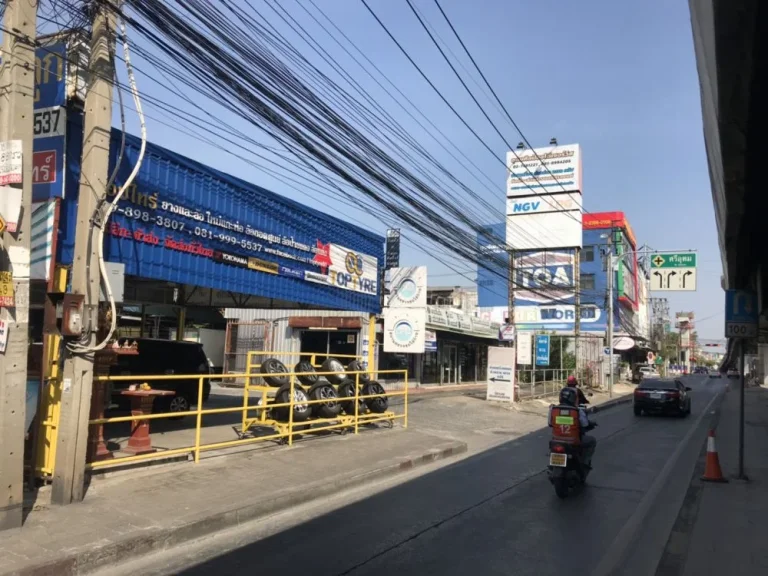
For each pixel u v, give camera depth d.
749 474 10.38
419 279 19.92
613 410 25.50
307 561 5.69
